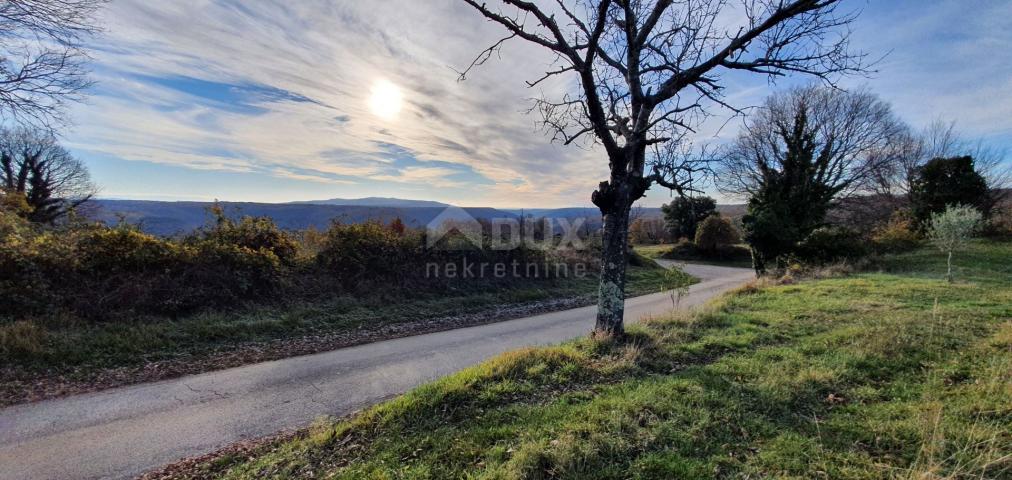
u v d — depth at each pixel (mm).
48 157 28359
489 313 12734
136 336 7574
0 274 7570
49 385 5848
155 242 9570
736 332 7465
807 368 5230
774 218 20703
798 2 6055
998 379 4539
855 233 22500
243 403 5449
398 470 3416
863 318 7957
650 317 9148
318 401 5523
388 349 8242
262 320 9305
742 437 3668
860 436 3580
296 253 12469
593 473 3199
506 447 3646
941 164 24234
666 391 4602
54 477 3732
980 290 10852
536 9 6375
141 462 3992
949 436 3420
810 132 22484
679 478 3104
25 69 9766
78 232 9094
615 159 7184
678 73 7082
